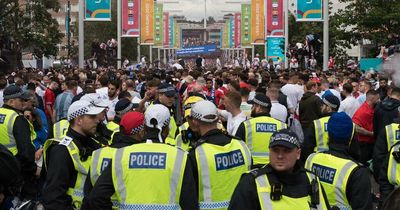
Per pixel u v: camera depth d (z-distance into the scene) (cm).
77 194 588
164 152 530
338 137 584
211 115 610
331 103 873
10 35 4766
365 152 1169
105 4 2955
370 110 1159
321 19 2784
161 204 517
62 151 584
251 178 466
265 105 810
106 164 562
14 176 434
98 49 3834
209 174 595
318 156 593
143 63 4269
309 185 466
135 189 519
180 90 1625
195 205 529
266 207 456
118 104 837
